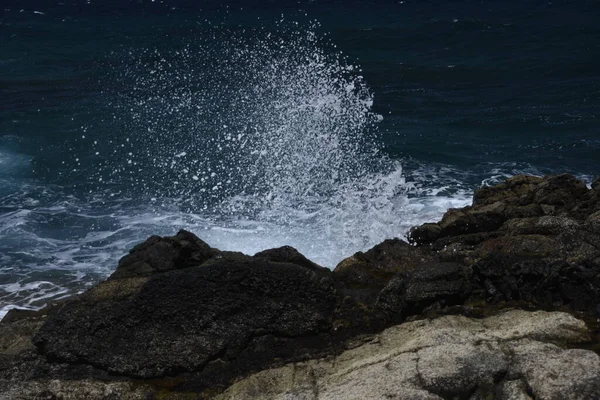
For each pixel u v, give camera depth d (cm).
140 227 1060
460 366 446
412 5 4081
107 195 1206
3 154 1440
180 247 632
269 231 984
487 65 2434
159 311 538
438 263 594
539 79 2214
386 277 639
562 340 482
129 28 3419
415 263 661
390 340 515
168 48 2762
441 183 1263
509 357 455
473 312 547
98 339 529
